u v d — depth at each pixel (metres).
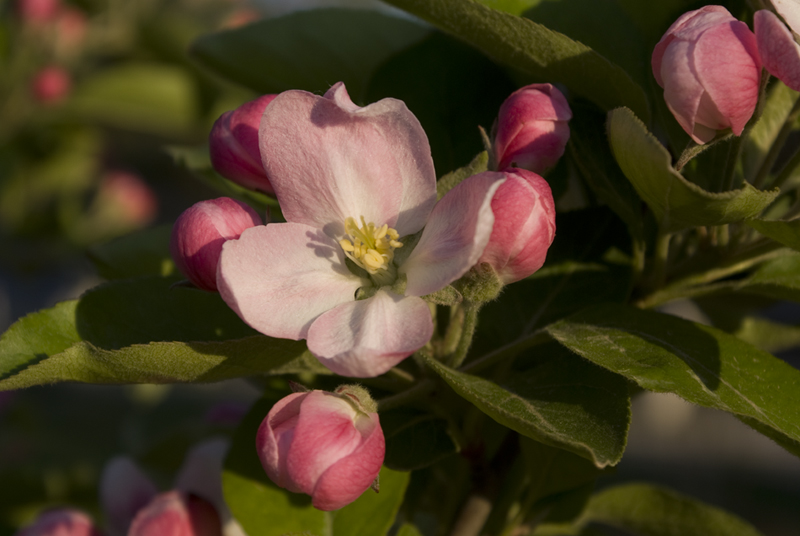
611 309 0.33
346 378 0.34
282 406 0.31
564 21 0.35
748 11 0.35
